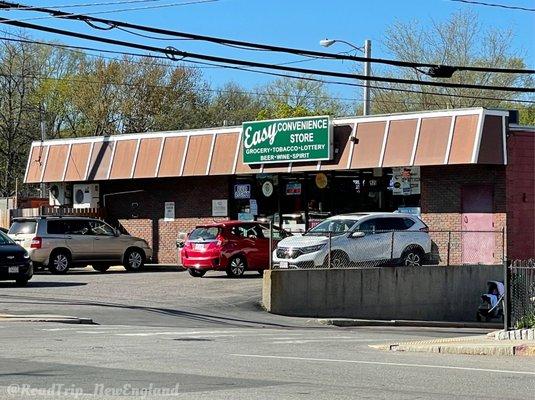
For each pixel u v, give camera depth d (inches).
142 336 666.2
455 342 630.5
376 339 717.3
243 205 1429.6
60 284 1111.6
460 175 1213.7
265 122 1337.4
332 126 1272.1
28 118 2445.9
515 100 1943.9
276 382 426.9
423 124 1195.3
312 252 1019.3
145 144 1488.7
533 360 544.7
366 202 1302.9
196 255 1179.9
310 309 968.9
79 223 1309.1
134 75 2598.4
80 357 522.0
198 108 2731.3
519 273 728.3
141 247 1363.2
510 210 1178.6
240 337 682.2
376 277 1020.5
